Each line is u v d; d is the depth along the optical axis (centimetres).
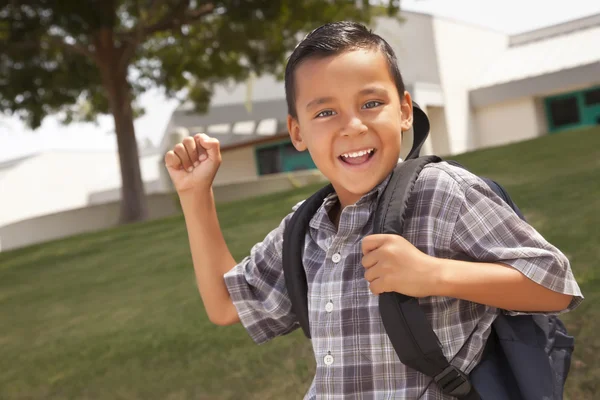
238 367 307
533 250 114
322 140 126
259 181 1959
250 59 1578
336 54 125
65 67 1603
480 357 121
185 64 1636
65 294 620
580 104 2541
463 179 123
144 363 348
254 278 153
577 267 314
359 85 124
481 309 123
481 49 2897
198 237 157
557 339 124
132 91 1706
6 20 1255
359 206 129
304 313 137
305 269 137
